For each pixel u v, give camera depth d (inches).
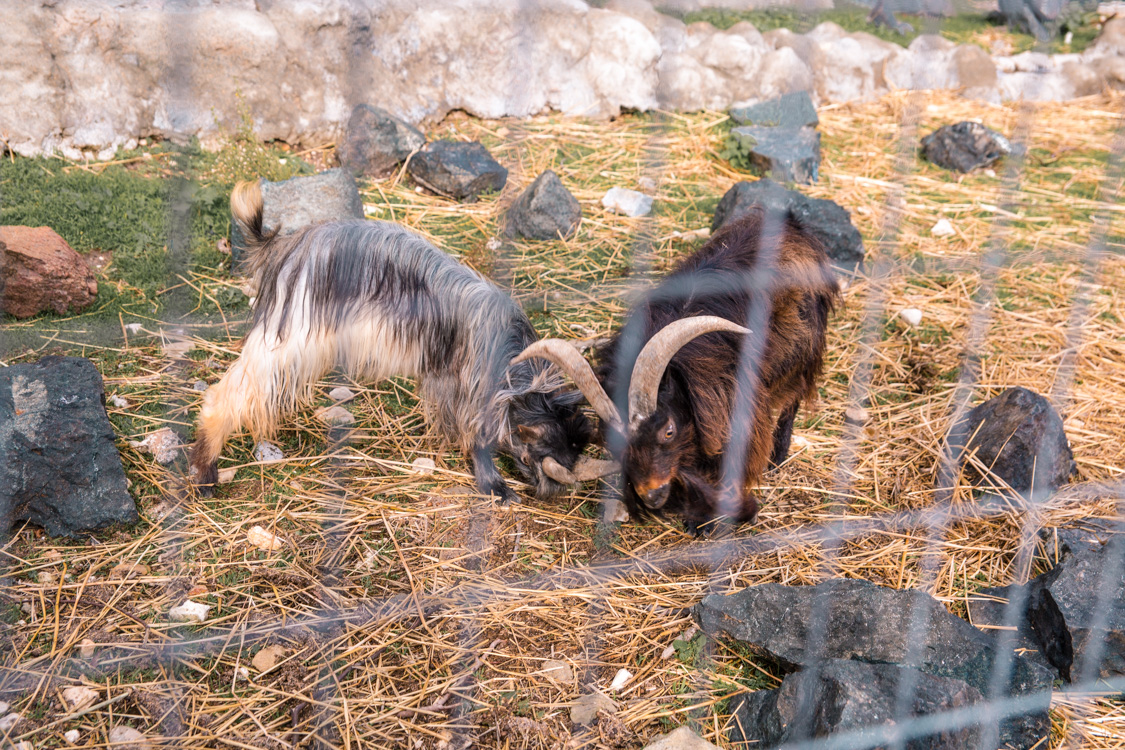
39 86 230.8
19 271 181.8
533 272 226.8
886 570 153.2
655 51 315.6
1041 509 168.7
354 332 153.3
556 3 302.5
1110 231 274.4
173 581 136.9
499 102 301.6
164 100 247.3
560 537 155.2
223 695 120.4
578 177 274.7
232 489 157.2
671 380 130.4
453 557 148.6
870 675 116.1
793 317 145.0
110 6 240.2
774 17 378.9
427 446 173.2
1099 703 131.0
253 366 150.1
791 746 113.1
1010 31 446.6
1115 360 216.7
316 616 134.4
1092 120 362.9
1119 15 438.6
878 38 385.7
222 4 255.3
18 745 109.7
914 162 315.6
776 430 170.7
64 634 126.0
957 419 190.7
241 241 207.2
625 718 123.3
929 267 249.9
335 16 262.2
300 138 266.8
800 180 289.9
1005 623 143.7
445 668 128.0
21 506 139.9
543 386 150.1
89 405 145.6
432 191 259.6
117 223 215.6
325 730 116.8
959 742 112.7
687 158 294.7
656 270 228.4
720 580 148.3
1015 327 226.5
